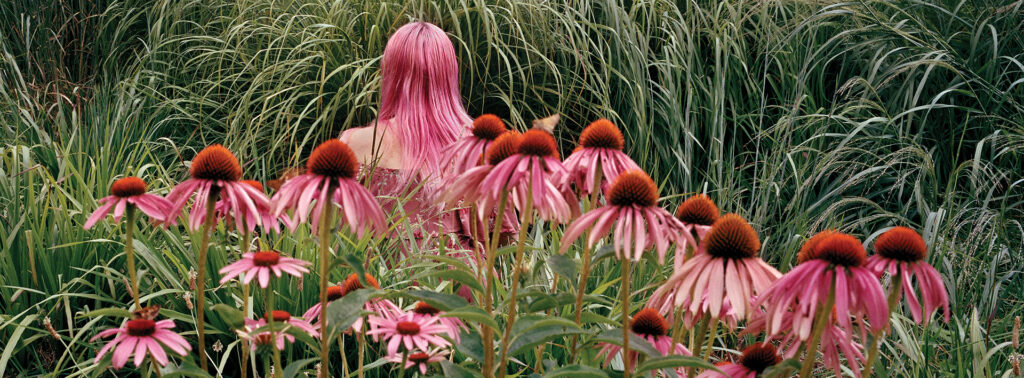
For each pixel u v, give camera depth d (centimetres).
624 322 129
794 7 458
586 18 442
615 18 421
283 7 475
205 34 485
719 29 429
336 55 429
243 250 142
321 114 419
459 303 133
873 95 414
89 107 428
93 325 252
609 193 125
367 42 432
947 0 430
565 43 430
